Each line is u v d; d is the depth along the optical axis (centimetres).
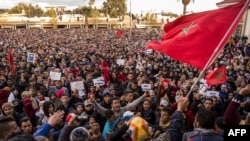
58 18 9631
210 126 264
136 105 644
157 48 430
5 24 8456
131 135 268
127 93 759
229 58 1805
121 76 1225
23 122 464
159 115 621
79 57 1978
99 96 895
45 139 298
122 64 1697
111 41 4150
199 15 436
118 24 9881
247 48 2053
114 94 887
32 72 1283
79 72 1344
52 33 6016
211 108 680
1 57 1958
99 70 1316
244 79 1025
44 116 601
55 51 2572
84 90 940
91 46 3052
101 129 580
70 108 683
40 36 5119
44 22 9144
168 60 1861
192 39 413
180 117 285
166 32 460
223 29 404
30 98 722
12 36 5003
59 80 1009
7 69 1360
